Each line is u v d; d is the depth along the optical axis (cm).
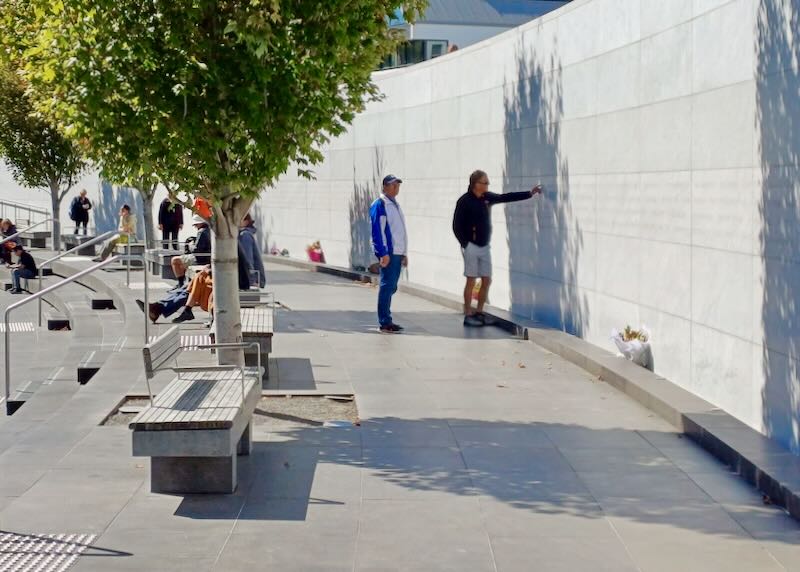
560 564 609
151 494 731
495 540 650
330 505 716
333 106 937
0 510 693
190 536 651
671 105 1070
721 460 834
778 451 801
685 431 920
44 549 625
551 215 1470
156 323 1566
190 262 1678
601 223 1284
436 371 1212
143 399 1021
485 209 1574
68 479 761
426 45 4497
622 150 1211
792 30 805
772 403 843
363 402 1041
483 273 1588
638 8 1155
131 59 876
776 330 838
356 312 1769
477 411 1007
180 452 711
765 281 859
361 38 941
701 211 998
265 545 637
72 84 881
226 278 982
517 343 1429
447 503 723
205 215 1012
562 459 838
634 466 819
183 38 885
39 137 3083
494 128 1703
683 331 1047
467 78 1825
